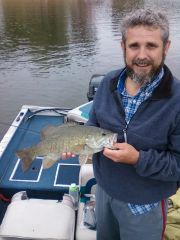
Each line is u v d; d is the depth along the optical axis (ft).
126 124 2.75
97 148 2.84
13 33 25.09
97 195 3.27
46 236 3.72
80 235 3.89
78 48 20.52
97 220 3.36
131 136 2.70
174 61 16.78
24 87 14.78
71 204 4.20
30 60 18.52
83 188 4.55
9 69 17.15
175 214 3.93
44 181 5.00
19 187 4.86
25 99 13.61
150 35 2.48
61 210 4.02
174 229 3.86
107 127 2.88
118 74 2.88
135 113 2.69
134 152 2.62
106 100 2.90
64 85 14.85
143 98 2.66
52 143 3.11
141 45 2.52
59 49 20.39
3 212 4.68
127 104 2.77
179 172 2.68
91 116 3.16
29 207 4.04
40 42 22.29
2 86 14.99
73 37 23.25
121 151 2.61
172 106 2.56
